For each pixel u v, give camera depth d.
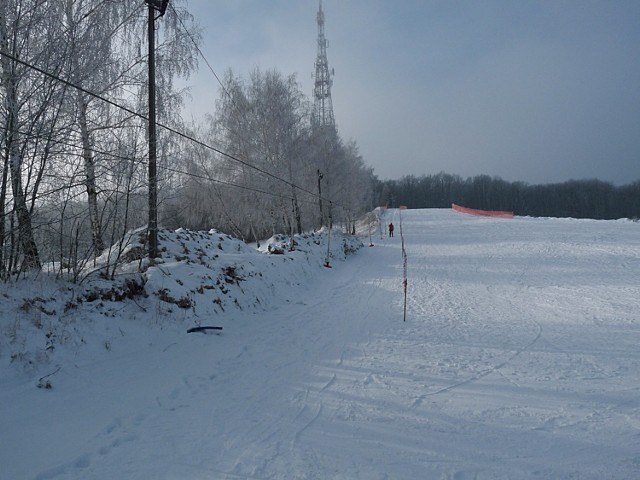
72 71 8.33
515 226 44.62
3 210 7.64
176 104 12.98
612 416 5.41
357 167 50.91
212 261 13.38
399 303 14.30
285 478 4.02
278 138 28.09
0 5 7.38
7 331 6.38
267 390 6.41
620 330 10.18
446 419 5.38
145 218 11.21
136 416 5.34
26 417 5.02
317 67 43.38
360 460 4.36
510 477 4.03
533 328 10.68
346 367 7.60
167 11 12.74
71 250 8.62
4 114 7.55
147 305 9.22
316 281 19.00
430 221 56.88
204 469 4.18
